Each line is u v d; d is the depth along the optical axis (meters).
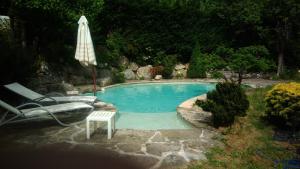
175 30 21.17
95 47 18.91
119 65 19.78
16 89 9.52
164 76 20.36
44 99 10.17
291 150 6.56
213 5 21.94
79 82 16.41
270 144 6.91
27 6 12.93
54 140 7.18
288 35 19.95
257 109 9.60
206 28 21.67
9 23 14.27
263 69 19.94
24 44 15.57
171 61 20.62
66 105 8.80
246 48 20.33
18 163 5.90
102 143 6.95
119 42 19.95
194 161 5.93
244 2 21.02
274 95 8.06
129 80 19.31
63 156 6.23
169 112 11.35
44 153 6.39
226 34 21.84
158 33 20.98
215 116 8.09
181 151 6.45
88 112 9.93
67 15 13.66
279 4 19.08
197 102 8.79
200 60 20.50
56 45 17.00
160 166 5.71
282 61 20.14
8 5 16.16
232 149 6.62
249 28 20.83
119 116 10.53
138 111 12.13
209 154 6.27
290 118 7.69
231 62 20.41
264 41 20.92
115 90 16.61
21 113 7.67
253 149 6.59
